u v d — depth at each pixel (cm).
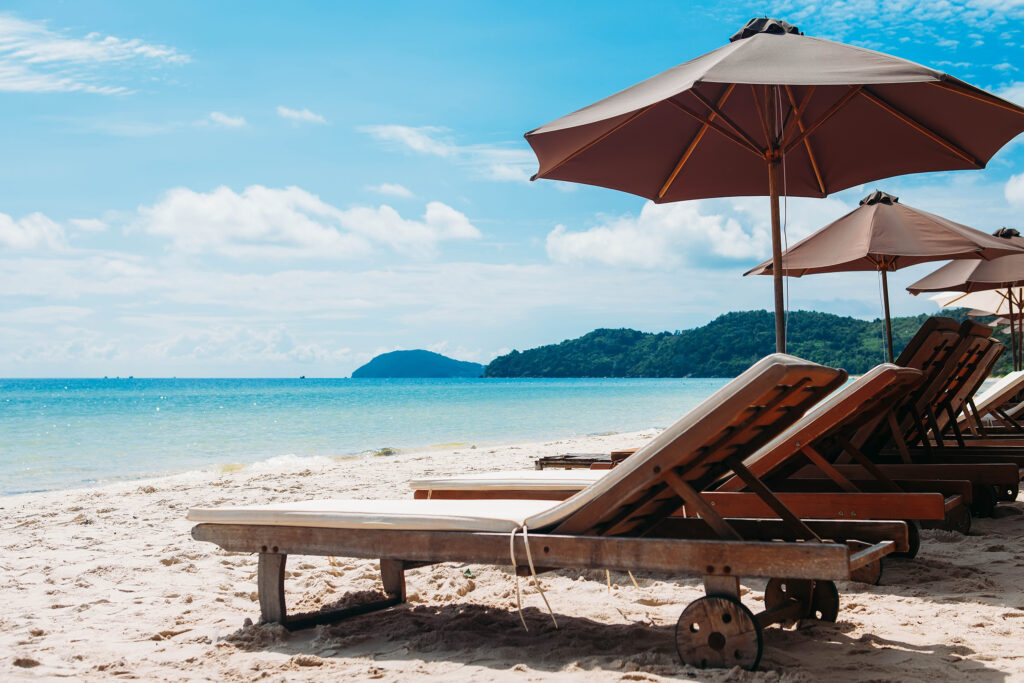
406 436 2275
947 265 1005
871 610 309
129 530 559
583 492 253
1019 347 1141
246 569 425
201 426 2834
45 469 1471
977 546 429
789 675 226
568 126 401
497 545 257
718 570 236
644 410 3588
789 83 324
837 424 359
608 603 336
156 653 277
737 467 284
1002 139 469
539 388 8731
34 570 432
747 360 12531
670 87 367
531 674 240
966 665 240
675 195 604
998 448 518
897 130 521
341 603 341
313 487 809
